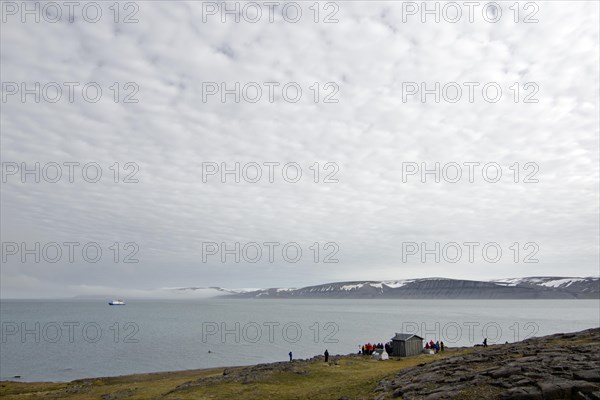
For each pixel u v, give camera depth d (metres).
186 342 125.62
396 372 41.94
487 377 27.84
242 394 40.69
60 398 51.03
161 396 44.66
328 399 34.53
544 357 31.52
